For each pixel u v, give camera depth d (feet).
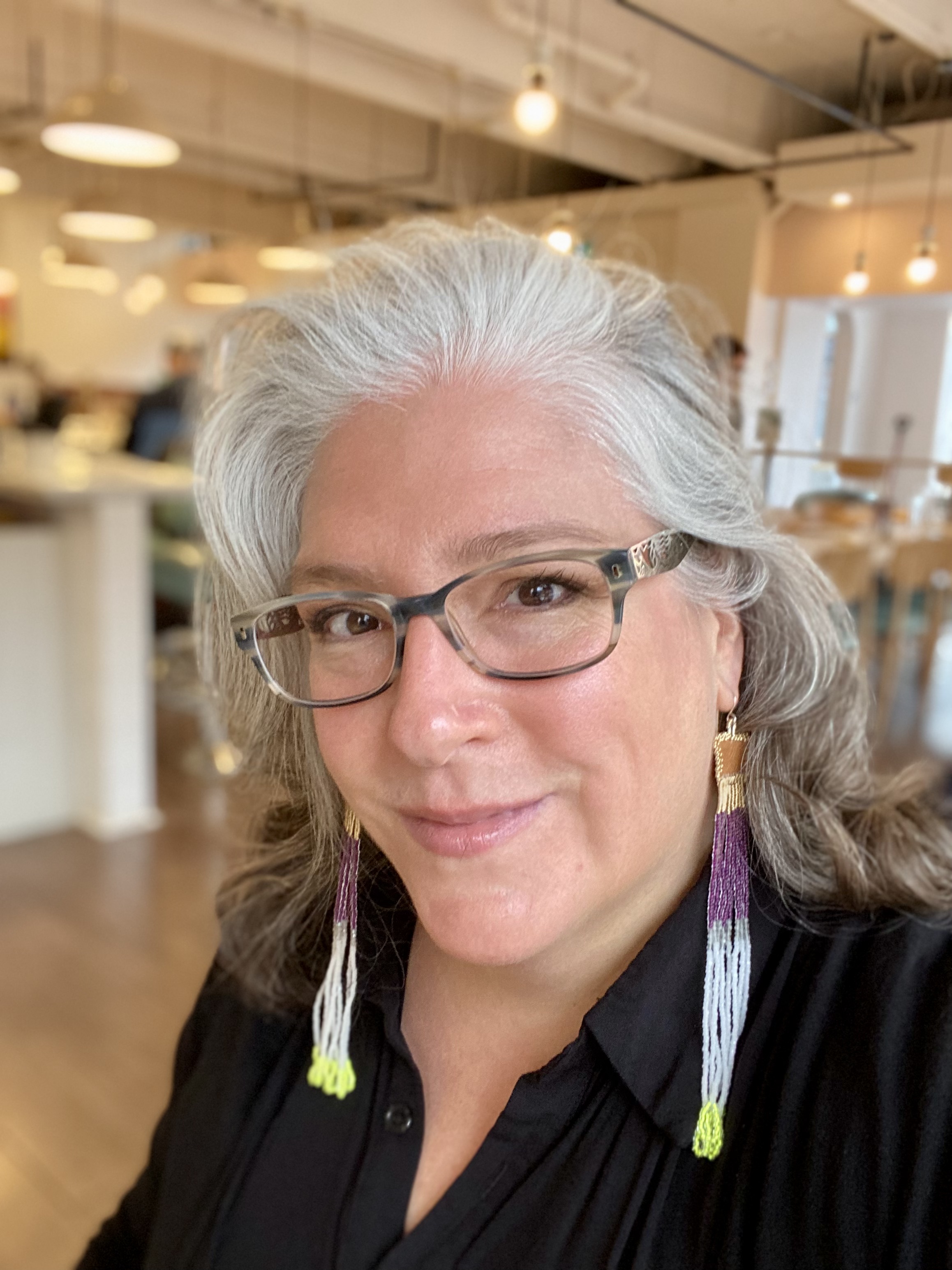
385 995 2.51
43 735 10.98
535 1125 2.16
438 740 1.87
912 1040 1.89
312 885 2.71
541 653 1.89
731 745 2.27
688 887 2.23
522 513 1.87
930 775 2.62
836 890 2.20
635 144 5.03
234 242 23.91
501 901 1.96
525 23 5.64
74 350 32.58
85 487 10.25
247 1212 2.55
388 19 8.21
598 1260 2.02
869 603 11.66
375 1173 2.39
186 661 15.88
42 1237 5.74
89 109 9.30
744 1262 1.90
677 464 2.01
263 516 2.27
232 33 9.71
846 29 3.34
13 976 8.32
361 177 14.92
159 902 9.56
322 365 2.02
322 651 2.15
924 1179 1.75
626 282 2.19
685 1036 2.11
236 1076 2.75
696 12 3.61
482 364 1.93
